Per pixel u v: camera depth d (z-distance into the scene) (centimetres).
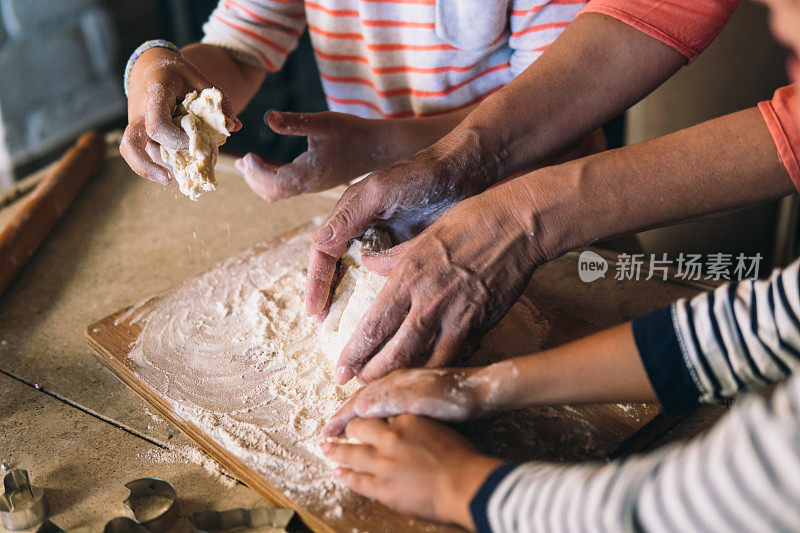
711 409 76
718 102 137
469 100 111
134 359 86
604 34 85
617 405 73
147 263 113
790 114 73
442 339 72
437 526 61
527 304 92
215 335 90
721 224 145
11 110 266
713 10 83
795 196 138
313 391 80
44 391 86
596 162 75
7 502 67
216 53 114
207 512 62
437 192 81
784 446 38
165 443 76
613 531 44
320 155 97
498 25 101
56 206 125
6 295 106
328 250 81
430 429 62
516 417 72
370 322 72
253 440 72
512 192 75
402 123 102
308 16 115
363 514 62
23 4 259
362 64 116
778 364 56
